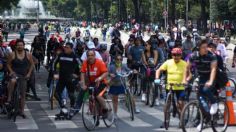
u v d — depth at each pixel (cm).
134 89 3556
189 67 2236
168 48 4603
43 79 4878
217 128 2191
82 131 2331
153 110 2975
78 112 2831
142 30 14562
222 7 14275
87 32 9612
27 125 2506
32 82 3419
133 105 2669
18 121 2623
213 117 2148
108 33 13962
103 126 2445
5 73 2834
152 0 19275
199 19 17238
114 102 2636
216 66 2103
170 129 2316
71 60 2694
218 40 4366
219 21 14550
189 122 2105
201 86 2130
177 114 2488
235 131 2261
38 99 3431
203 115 2130
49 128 2417
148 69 3134
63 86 2702
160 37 4397
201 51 2122
